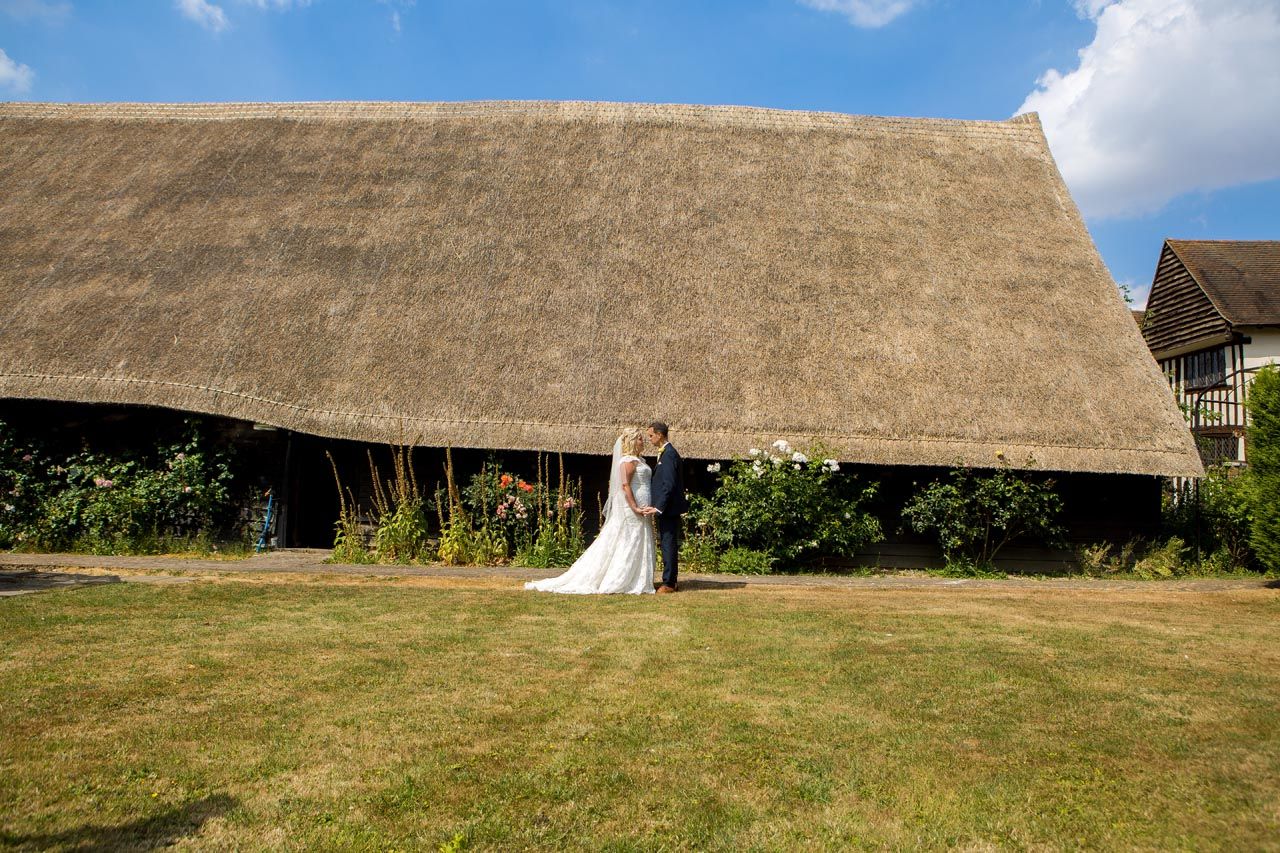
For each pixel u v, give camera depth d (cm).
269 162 1603
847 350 1252
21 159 1656
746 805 367
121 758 406
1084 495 1266
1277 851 329
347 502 1294
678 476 913
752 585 976
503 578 982
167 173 1584
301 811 358
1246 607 820
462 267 1367
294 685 518
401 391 1198
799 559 1182
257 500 1267
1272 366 1013
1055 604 830
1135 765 407
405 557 1150
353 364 1226
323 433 1156
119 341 1247
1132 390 1226
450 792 376
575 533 1170
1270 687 527
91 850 322
